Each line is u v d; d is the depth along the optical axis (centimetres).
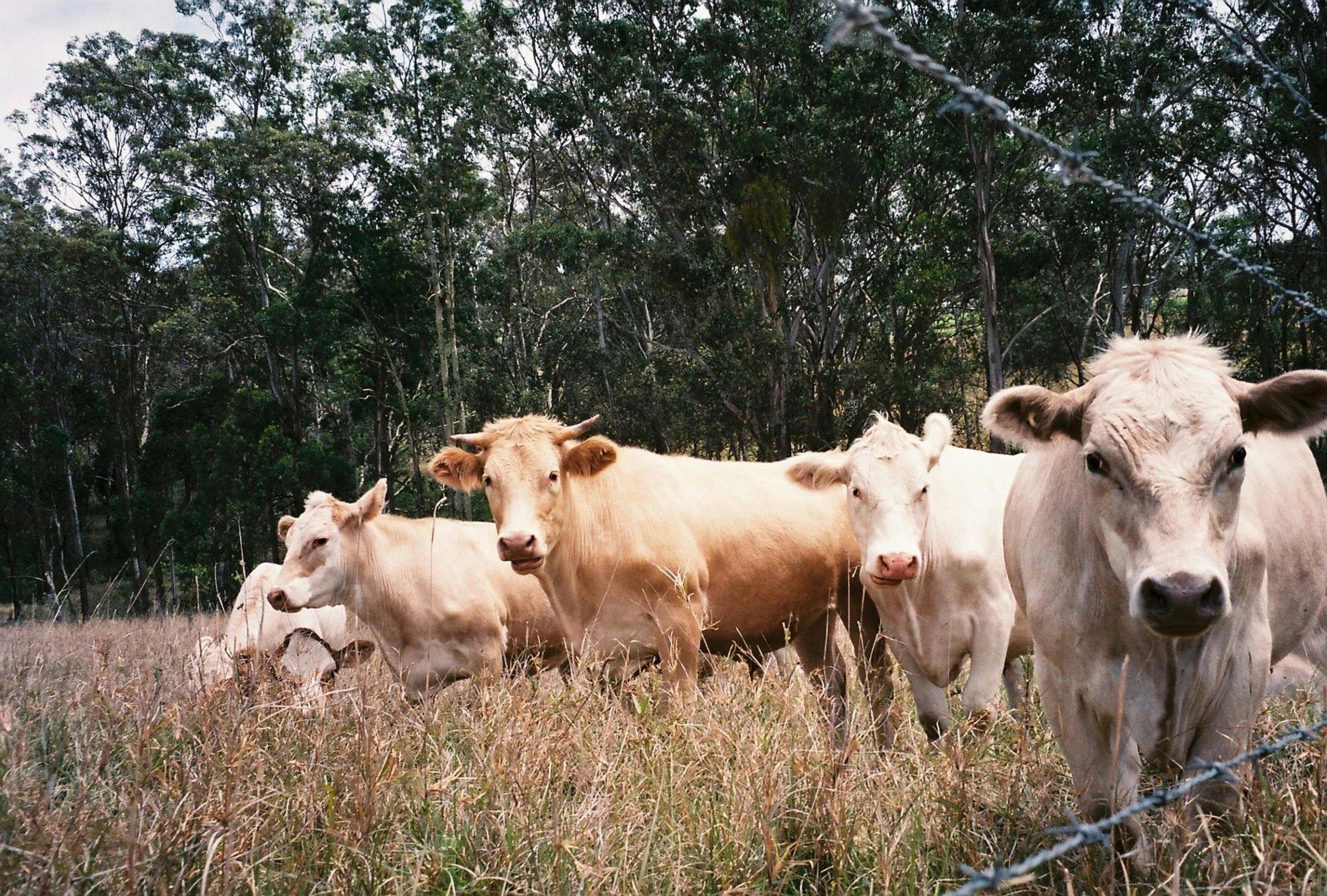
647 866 325
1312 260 2820
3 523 3856
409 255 3606
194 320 3897
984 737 444
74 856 294
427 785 369
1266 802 302
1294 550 385
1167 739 319
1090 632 327
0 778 334
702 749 397
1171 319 3656
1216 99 2742
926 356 3119
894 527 503
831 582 650
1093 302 3297
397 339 3728
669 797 367
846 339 3058
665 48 3091
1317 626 478
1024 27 2498
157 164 3819
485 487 612
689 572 610
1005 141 2911
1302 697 433
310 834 332
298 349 3884
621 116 3073
